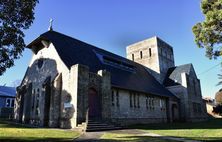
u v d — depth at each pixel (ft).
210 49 60.29
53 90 75.66
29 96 91.20
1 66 50.11
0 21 49.26
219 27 56.24
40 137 42.73
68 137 45.01
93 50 106.73
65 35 100.12
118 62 113.09
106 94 78.64
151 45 156.15
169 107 122.93
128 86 93.04
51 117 71.97
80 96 68.39
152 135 51.24
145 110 103.55
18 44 51.78
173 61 170.81
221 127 78.64
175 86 140.56
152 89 114.32
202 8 58.39
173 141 40.73
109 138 44.65
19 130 51.90
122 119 87.30
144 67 152.66
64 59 79.00
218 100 191.42
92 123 64.23
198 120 139.44
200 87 158.40
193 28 61.26
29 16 52.54
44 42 88.28
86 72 72.84
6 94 152.76
